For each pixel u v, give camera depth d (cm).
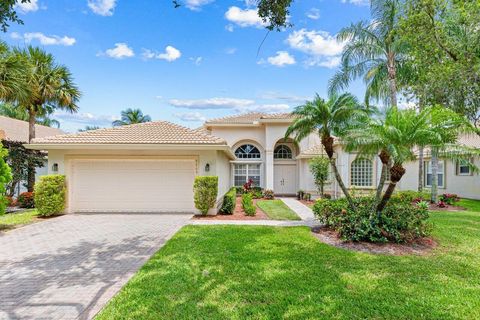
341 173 2100
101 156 1416
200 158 1420
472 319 436
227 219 1306
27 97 1667
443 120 884
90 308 477
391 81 1755
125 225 1152
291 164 2666
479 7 1156
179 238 926
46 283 582
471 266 666
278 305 476
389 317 441
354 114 978
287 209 1684
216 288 543
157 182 1443
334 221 970
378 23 1756
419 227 880
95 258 742
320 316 442
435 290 535
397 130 820
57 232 1031
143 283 568
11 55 1499
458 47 1294
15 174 1744
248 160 2603
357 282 570
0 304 493
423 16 1317
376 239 852
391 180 869
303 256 735
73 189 1427
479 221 1217
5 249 825
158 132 1519
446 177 2294
